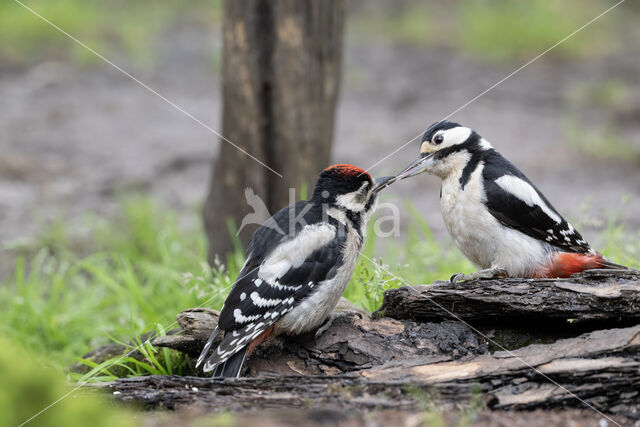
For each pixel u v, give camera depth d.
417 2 33.75
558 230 7.88
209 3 32.81
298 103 10.84
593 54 27.53
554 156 18.56
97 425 5.48
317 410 5.89
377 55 28.03
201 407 6.10
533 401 6.05
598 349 6.37
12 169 17.27
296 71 10.74
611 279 6.95
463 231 8.12
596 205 14.65
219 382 6.45
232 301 7.09
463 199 8.02
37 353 9.77
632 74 25.38
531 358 6.43
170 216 13.91
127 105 22.56
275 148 10.99
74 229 13.91
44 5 27.19
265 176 11.05
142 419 5.89
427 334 7.27
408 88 24.44
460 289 7.24
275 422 5.71
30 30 26.56
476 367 6.46
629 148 18.70
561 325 7.25
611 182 16.77
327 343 7.34
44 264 12.80
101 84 24.22
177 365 7.85
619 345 6.34
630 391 6.07
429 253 10.91
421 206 15.46
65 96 23.03
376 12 32.84
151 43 27.80
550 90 24.17
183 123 21.39
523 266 7.88
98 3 30.75
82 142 19.48
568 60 27.06
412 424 5.66
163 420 5.88
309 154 11.04
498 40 27.77
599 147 18.77
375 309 8.55
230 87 10.85
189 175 17.58
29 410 5.29
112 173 17.42
